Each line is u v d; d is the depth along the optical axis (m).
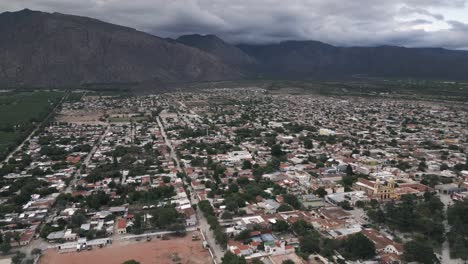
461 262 154.38
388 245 161.38
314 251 159.88
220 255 160.12
